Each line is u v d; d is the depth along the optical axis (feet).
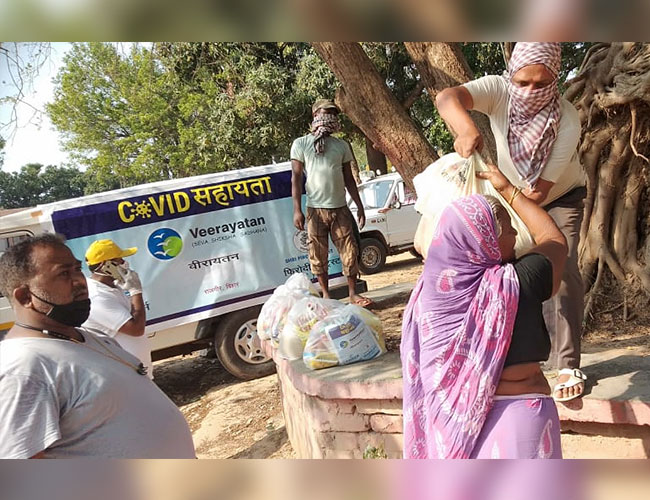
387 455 11.66
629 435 9.60
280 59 53.06
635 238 15.33
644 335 13.57
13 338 6.69
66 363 6.55
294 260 23.25
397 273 39.14
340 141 18.60
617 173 15.28
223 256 22.09
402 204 41.11
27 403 6.15
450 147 54.13
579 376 9.52
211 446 17.20
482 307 6.58
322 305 14.28
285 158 60.75
